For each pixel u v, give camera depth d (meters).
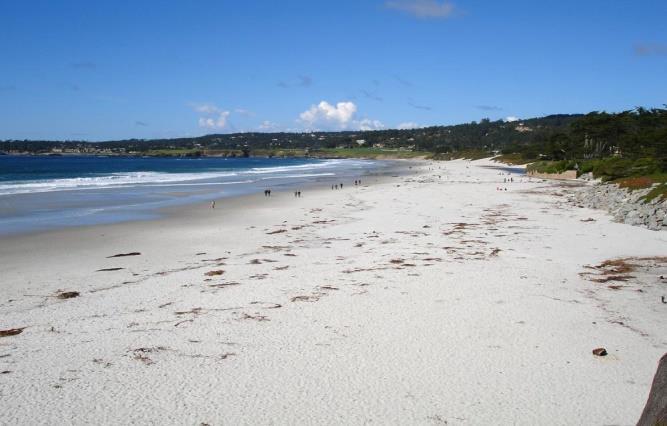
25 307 14.72
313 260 20.52
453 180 72.94
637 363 11.09
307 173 98.12
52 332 12.70
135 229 28.78
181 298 15.42
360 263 19.84
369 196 48.38
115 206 39.72
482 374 10.59
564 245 23.39
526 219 31.75
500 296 15.52
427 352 11.59
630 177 49.81
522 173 92.75
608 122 91.12
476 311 14.20
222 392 9.82
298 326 13.08
